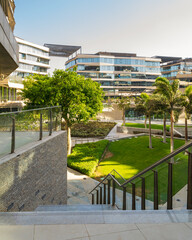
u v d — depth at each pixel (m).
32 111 5.96
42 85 17.73
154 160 18.86
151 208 4.51
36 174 5.75
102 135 31.03
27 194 5.14
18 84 28.45
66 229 2.54
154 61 82.94
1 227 2.54
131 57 79.62
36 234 2.43
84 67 76.62
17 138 5.14
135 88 80.12
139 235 2.44
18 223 2.69
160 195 4.08
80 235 2.43
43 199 6.32
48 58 64.69
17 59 11.77
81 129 35.22
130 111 49.47
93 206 7.14
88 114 17.34
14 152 4.82
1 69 13.58
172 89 18.02
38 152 5.86
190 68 82.94
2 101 25.38
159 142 24.84
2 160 4.16
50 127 7.51
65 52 75.88
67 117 19.19
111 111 49.00
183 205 3.39
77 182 13.50
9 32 9.03
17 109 22.84
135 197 5.59
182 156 3.40
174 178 3.61
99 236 2.42
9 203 4.25
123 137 28.17
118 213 3.00
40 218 2.80
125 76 79.75
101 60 76.75
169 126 32.38
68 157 18.36
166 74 88.62
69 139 19.88
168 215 2.90
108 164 18.09
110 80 78.19
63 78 18.09
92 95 18.70
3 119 4.37
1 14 7.58
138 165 17.72
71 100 17.58
